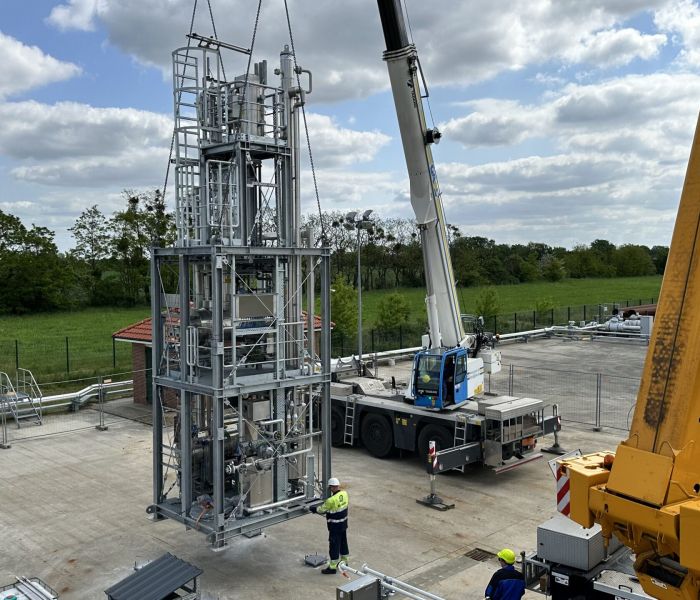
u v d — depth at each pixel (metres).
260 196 11.59
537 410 15.60
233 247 10.12
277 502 10.88
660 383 5.88
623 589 8.15
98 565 10.96
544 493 14.24
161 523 12.71
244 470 10.48
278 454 10.94
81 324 57.16
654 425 5.86
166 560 9.40
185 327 10.67
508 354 35.31
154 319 11.30
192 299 12.38
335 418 18.05
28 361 36.34
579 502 6.36
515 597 7.97
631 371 29.73
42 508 13.52
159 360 11.39
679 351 5.79
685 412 5.68
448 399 15.80
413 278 79.00
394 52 14.12
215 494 10.09
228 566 10.86
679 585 5.85
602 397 24.03
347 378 19.92
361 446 18.08
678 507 5.60
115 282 72.00
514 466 15.03
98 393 23.44
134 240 71.19
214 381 10.00
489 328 46.47
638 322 41.16
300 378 11.11
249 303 10.70
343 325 35.50
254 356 11.68
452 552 11.33
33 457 17.12
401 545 11.61
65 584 10.31
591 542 8.67
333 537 10.51
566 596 8.80
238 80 11.32
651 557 6.07
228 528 10.22
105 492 14.46
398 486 14.77
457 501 13.79
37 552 11.47
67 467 16.27
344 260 73.44
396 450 17.44
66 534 12.22
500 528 12.35
